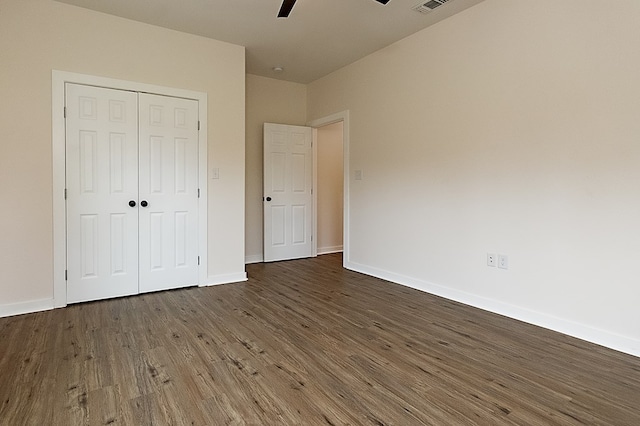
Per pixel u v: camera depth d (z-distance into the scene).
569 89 2.51
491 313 3.00
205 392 1.81
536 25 2.68
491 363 2.12
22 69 2.92
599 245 2.39
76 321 2.77
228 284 3.92
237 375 1.97
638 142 2.21
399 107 3.89
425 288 3.65
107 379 1.92
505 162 2.91
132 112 3.39
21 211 2.94
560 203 2.58
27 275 2.97
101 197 3.28
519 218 2.83
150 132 3.48
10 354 2.21
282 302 3.29
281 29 3.57
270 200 5.17
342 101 4.77
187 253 3.74
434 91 3.49
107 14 3.24
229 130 3.92
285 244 5.34
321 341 2.43
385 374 1.99
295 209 5.42
